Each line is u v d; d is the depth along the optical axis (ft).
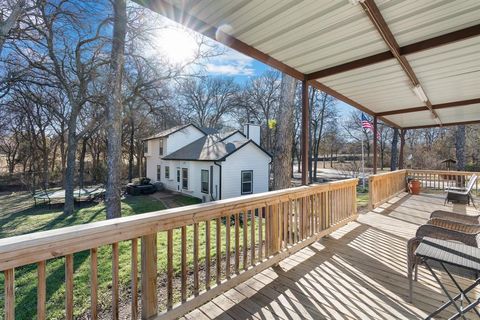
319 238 12.49
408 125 31.45
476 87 15.65
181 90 42.86
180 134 57.88
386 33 8.73
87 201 43.21
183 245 6.68
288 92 23.29
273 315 7.04
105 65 31.91
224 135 52.90
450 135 68.44
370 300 7.72
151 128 70.95
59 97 44.65
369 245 12.32
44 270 4.33
